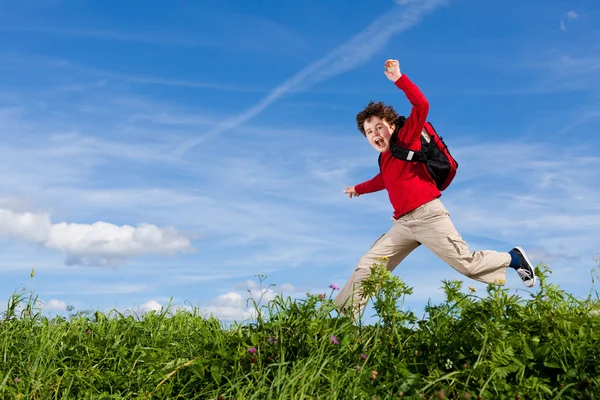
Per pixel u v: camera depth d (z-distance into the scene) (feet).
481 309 10.65
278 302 11.90
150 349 12.30
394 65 15.15
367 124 16.88
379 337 11.07
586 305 12.98
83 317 14.90
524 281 16.55
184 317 15.90
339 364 10.18
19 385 10.39
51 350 11.97
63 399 10.18
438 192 16.14
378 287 11.56
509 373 9.64
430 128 16.37
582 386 8.72
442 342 10.52
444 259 16.07
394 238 16.61
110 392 10.77
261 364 10.61
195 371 10.62
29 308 14.70
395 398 8.96
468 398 8.38
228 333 13.65
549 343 10.08
